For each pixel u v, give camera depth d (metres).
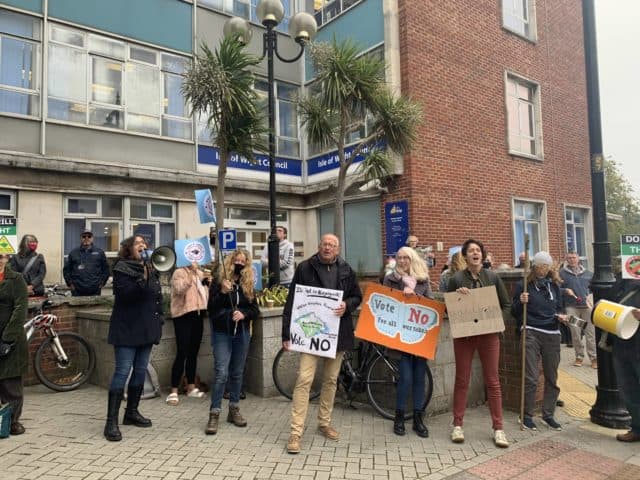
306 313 4.55
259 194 13.15
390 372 5.26
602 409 5.20
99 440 4.49
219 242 6.99
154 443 4.43
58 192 10.14
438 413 5.39
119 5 11.39
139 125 11.53
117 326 4.63
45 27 10.34
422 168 11.11
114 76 11.28
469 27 12.52
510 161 13.23
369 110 8.09
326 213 13.51
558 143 14.85
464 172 11.98
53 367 6.37
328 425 4.69
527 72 14.05
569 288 8.04
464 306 4.68
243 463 4.03
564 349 9.47
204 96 7.45
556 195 14.55
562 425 5.17
